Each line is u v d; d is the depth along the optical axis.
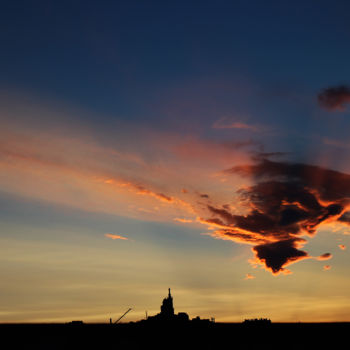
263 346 101.19
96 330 98.56
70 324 98.31
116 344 97.56
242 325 117.44
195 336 110.88
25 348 86.25
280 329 110.50
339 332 103.94
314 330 107.25
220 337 110.25
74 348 90.50
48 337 91.69
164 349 102.19
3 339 87.81
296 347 98.69
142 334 108.25
